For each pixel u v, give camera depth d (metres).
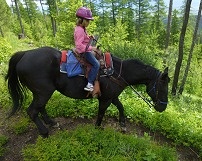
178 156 5.07
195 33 11.28
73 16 12.93
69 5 12.66
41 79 4.11
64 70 4.18
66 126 5.23
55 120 5.35
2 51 11.30
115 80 4.45
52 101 5.86
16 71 4.26
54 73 4.19
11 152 4.43
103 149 4.29
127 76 4.60
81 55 4.15
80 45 3.82
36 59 4.10
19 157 4.32
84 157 4.02
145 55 9.49
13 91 4.48
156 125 5.66
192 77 16.61
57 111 5.47
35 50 4.27
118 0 40.75
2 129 5.07
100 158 4.04
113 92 4.54
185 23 9.24
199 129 6.06
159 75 4.59
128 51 9.34
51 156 3.95
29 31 36.97
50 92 4.27
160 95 4.68
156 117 5.97
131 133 5.19
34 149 4.14
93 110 5.68
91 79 4.18
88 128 4.81
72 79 4.25
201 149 5.28
